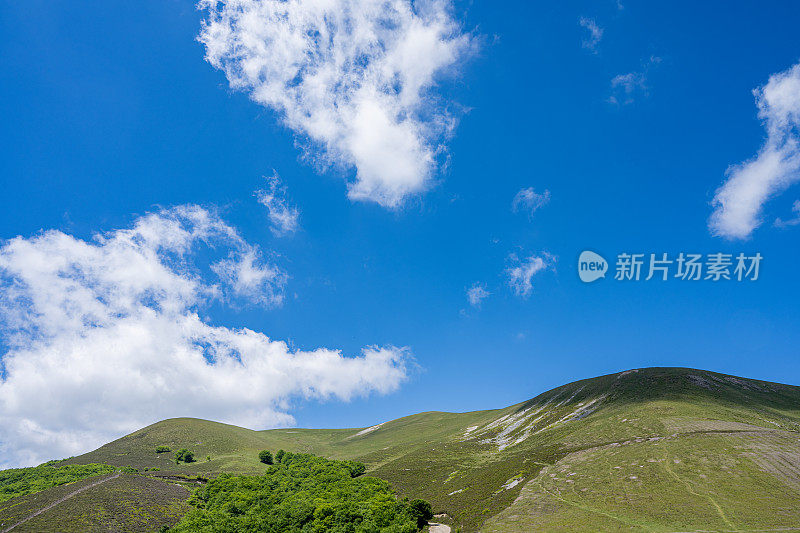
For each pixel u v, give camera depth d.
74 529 61.66
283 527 65.06
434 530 57.94
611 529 47.00
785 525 44.06
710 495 51.72
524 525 51.94
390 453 133.88
